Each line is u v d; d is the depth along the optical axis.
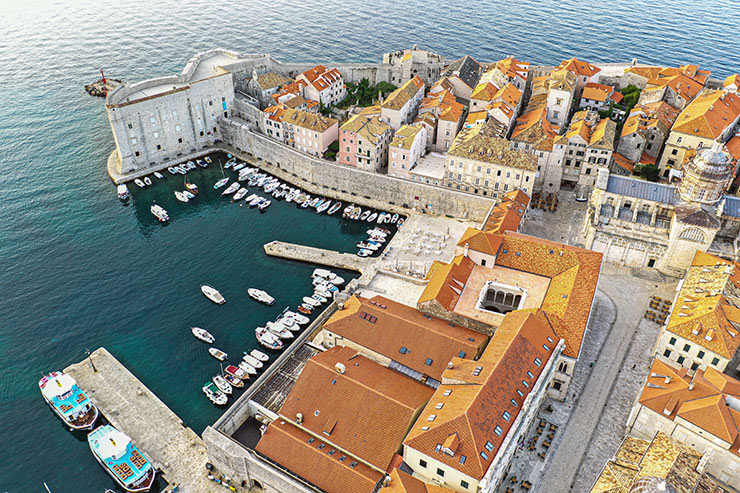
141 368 109.00
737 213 116.50
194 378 106.94
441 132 164.38
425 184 148.50
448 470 71.50
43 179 165.75
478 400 75.06
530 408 81.00
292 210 154.75
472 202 143.88
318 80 187.50
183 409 101.12
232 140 181.00
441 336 92.19
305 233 145.25
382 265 130.75
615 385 96.38
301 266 135.00
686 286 105.25
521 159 138.88
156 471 90.19
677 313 98.06
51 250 139.50
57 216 151.38
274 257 137.75
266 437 84.06
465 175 145.62
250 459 81.38
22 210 153.12
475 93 172.00
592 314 110.62
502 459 73.38
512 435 74.44
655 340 105.00
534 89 184.12
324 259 134.38
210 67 187.50
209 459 89.06
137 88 167.00
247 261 136.50
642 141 147.75
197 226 148.50
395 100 168.38
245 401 93.50
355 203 155.88
